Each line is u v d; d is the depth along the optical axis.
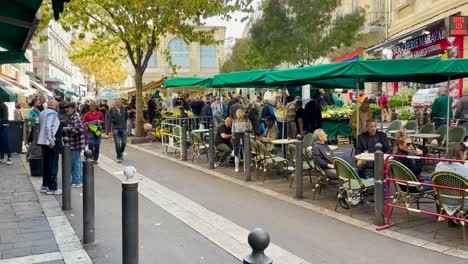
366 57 21.28
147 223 6.42
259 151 9.54
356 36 22.08
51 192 8.37
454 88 14.67
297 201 7.64
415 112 15.68
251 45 27.08
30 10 4.88
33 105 15.84
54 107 8.24
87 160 5.55
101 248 5.37
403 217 6.52
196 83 13.90
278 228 6.11
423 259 4.84
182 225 6.32
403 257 4.91
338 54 28.77
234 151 10.70
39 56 43.38
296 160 7.82
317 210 7.02
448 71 7.29
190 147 15.73
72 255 5.11
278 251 5.18
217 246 5.43
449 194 5.35
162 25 17.36
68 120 9.09
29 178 9.99
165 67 54.94
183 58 55.81
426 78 9.71
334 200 7.63
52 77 45.34
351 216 6.61
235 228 6.12
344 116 15.84
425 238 5.54
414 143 11.02
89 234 5.51
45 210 7.12
